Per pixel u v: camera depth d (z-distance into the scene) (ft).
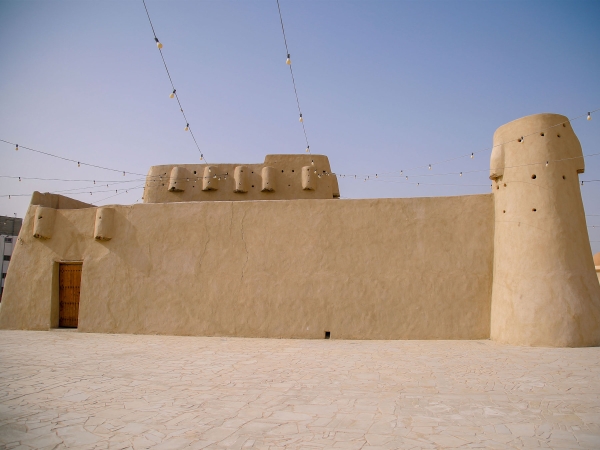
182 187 45.57
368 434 12.98
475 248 33.12
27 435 12.94
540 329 28.40
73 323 38.52
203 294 35.99
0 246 101.60
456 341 31.30
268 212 36.29
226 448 12.01
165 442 12.45
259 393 17.54
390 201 34.78
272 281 35.17
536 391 17.44
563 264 29.12
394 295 33.40
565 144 31.19
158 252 37.24
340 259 34.60
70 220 39.14
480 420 14.15
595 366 21.85
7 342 30.99
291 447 12.05
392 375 20.49
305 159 46.19
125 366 22.85
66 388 18.33
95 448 12.01
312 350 27.91
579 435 12.79
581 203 31.24
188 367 22.61
